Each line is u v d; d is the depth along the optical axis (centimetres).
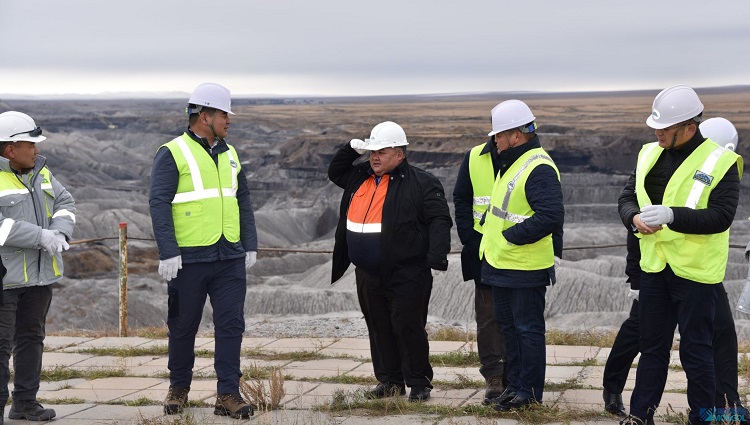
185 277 664
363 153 706
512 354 659
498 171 666
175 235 661
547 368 812
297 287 4562
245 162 16575
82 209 8406
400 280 677
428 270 686
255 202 12169
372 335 712
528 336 639
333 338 1017
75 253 6088
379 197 683
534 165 625
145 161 15875
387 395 709
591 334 1069
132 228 7625
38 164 655
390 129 671
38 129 646
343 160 702
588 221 9681
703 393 562
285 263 6081
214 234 663
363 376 794
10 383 803
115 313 3875
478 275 700
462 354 884
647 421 577
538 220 614
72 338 1045
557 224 617
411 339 684
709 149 551
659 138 559
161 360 919
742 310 570
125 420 657
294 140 16138
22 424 649
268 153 16350
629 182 600
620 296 4000
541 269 635
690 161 552
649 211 539
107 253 6284
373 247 678
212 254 664
